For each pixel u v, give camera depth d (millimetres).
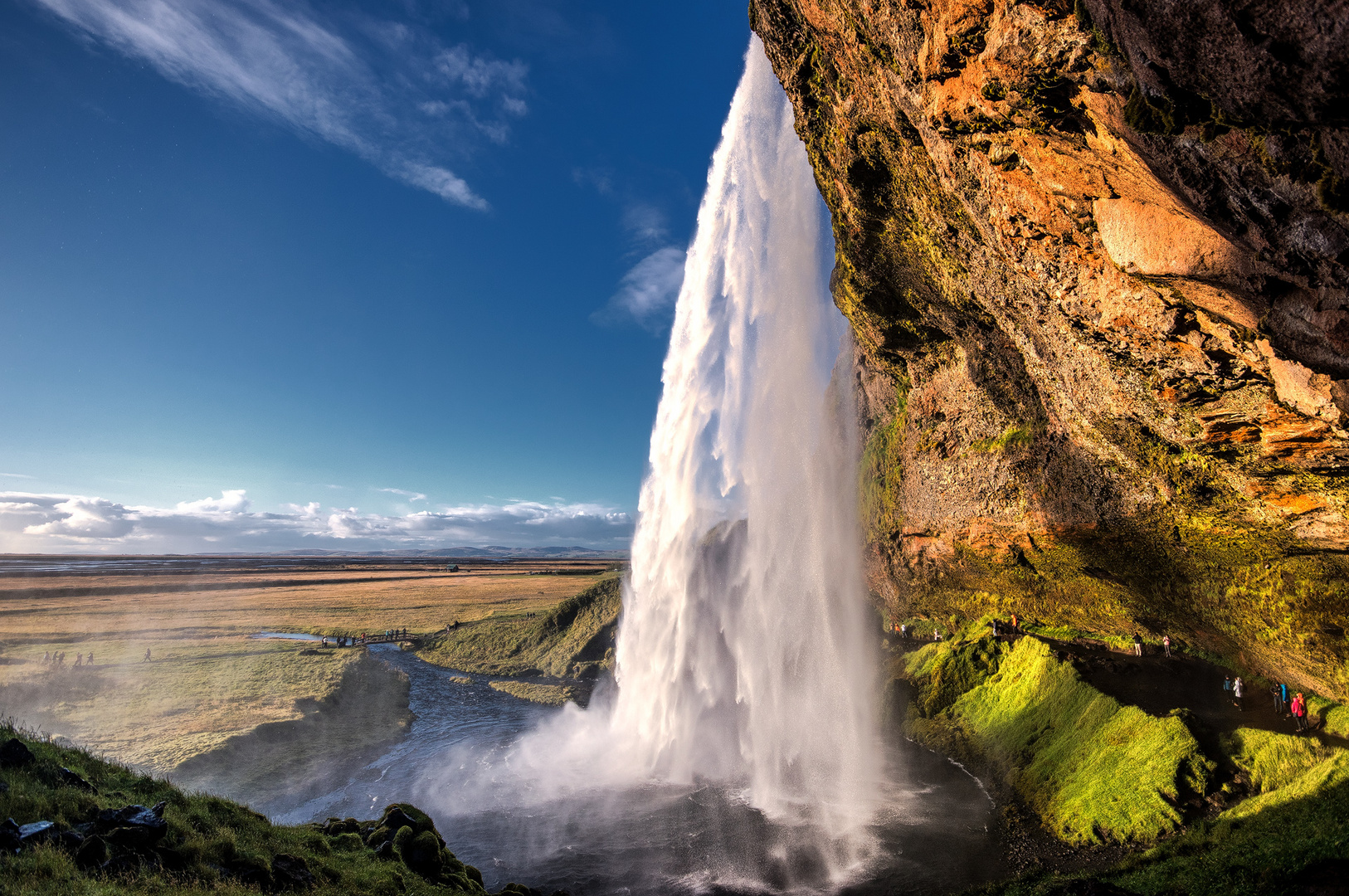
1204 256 9406
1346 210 6344
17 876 8305
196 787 24891
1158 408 15562
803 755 28328
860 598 45125
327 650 57531
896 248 20781
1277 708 23109
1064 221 12195
